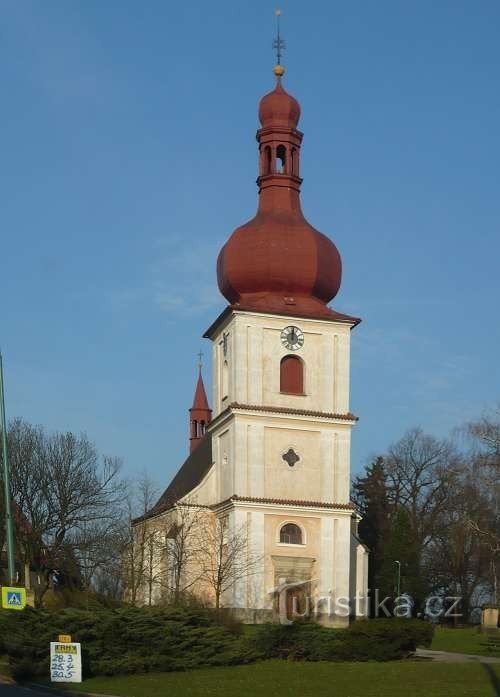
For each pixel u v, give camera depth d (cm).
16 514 9250
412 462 13238
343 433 9619
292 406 9569
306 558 9350
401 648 5784
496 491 8931
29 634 5144
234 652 5512
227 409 9481
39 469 9419
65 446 9619
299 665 5494
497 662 5659
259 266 9725
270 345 9606
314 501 9462
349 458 9612
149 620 5331
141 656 5250
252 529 9275
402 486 13238
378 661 5697
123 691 4647
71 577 9388
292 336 9656
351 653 5728
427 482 13150
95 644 5191
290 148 10025
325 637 5775
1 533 9056
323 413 9575
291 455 9494
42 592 8444
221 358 9938
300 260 9738
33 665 5066
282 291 9800
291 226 9831
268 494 9388
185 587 8844
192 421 14612
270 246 9725
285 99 10038
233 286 9844
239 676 5094
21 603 5231
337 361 9731
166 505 9894
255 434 9438
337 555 9425
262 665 5497
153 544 9294
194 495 9781
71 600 6856
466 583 12075
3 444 5434
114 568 9331
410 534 11944
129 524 9669
